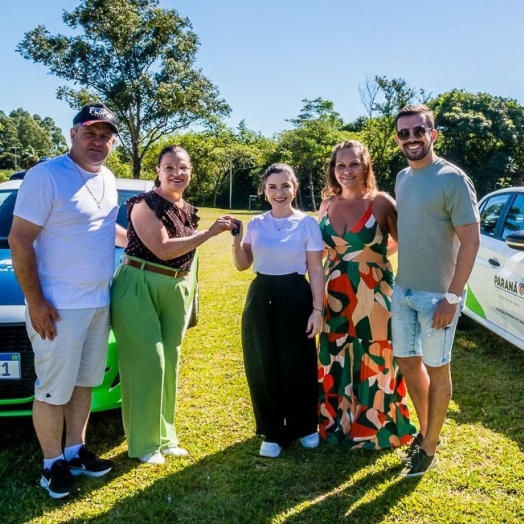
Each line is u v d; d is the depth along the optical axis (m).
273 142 58.28
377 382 3.07
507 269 4.40
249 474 2.86
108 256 2.74
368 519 2.48
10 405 2.87
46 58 29.45
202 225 18.86
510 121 42.78
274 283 2.95
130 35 29.94
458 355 4.82
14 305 2.90
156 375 2.90
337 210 3.09
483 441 3.20
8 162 91.31
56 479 2.65
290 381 3.01
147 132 32.34
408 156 2.67
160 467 2.93
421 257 2.70
